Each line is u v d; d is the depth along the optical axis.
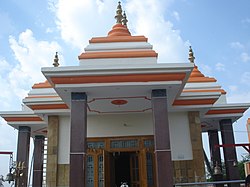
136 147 15.13
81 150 11.60
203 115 16.61
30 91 16.34
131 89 12.30
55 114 15.21
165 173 11.32
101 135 15.37
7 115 17.05
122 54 13.66
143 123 15.49
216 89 16.42
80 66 11.70
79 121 12.01
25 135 17.53
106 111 15.21
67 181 14.67
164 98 12.24
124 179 19.30
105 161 14.29
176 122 15.46
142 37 14.66
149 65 11.80
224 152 17.38
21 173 15.61
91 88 11.98
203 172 14.43
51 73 11.66
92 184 13.84
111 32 16.17
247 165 22.28
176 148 15.05
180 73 11.91
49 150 14.94
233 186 16.52
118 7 17.45
